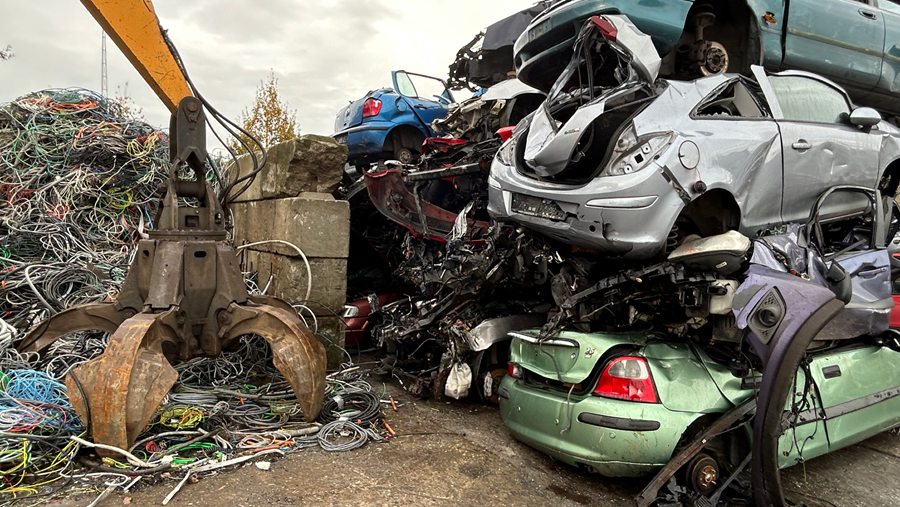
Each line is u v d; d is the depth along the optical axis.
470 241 5.32
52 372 4.13
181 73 4.00
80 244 5.77
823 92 4.79
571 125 3.60
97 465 3.10
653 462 2.89
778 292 2.78
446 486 3.22
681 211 3.63
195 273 3.79
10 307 4.85
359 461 3.49
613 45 3.84
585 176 4.05
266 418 3.95
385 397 4.92
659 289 3.47
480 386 4.72
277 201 5.74
